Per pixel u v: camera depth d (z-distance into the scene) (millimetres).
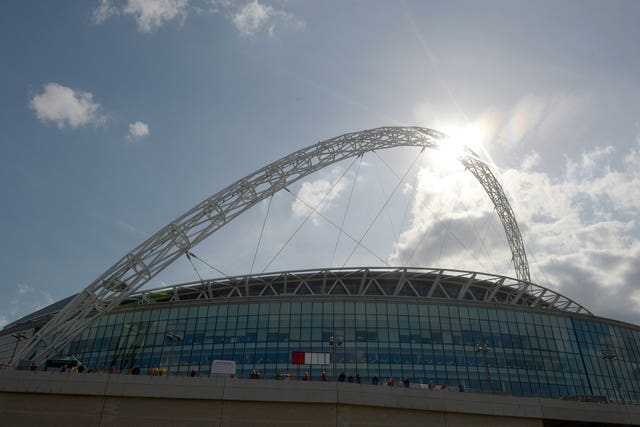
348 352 55438
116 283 54531
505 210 90000
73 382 32625
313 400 32906
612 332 62562
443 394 35125
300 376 53781
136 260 55344
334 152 68438
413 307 58500
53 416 31797
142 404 32312
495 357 56719
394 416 33688
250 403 32719
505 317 59344
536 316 60250
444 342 56719
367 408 33500
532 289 71062
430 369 55031
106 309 53812
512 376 55969
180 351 56906
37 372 32844
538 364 57281
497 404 35969
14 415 31750
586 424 41375
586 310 70375
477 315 58906
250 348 56219
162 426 31828
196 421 32031
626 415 39438
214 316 58594
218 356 56125
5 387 32281
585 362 58938
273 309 58344
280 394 32938
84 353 58969
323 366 54188
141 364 56719
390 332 56719
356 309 57969
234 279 65750
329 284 67250
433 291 66812
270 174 63250
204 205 59250
